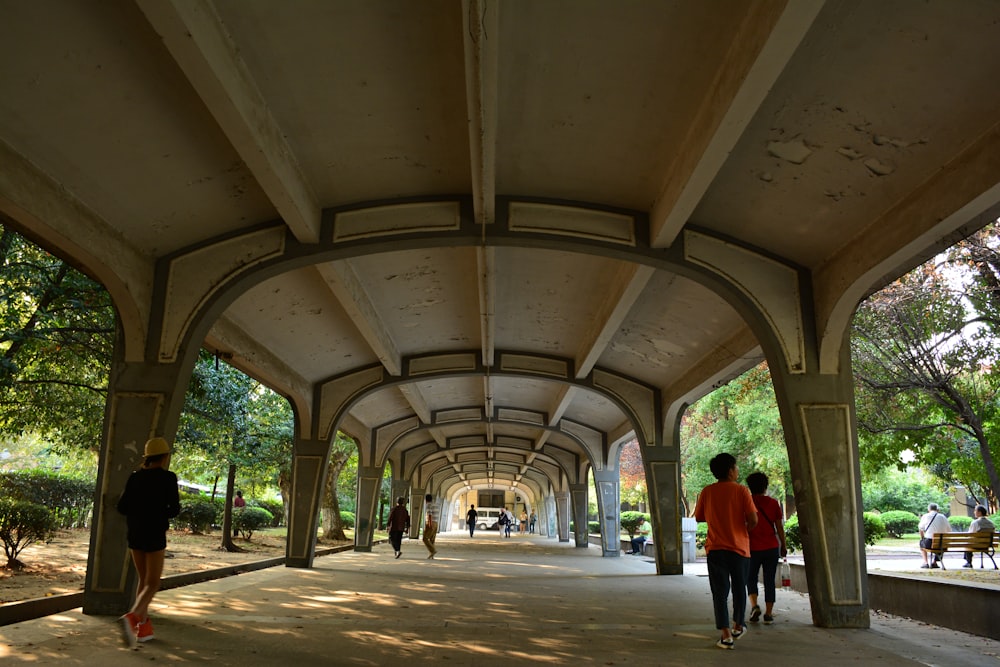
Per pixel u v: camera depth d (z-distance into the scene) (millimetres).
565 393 16641
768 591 7266
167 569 11047
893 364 11250
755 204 7195
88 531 16078
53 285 9117
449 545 27047
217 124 6066
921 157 5695
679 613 8016
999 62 4660
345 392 14578
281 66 5613
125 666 4754
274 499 32375
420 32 5359
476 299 11875
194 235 7699
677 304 10273
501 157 7309
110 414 7258
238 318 10383
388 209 8117
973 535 11508
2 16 4516
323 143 6793
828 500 7324
